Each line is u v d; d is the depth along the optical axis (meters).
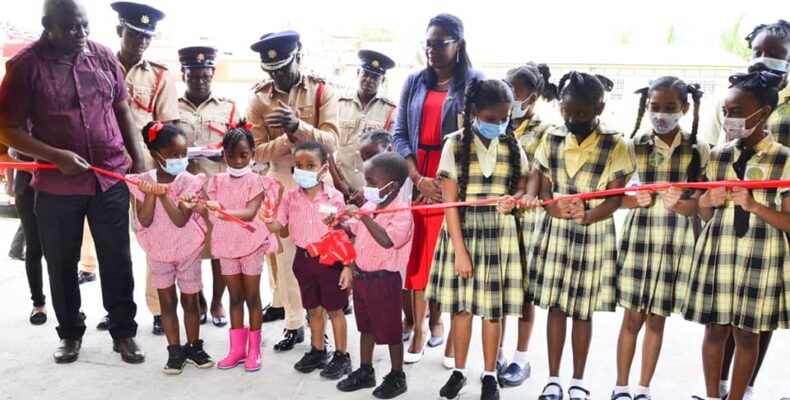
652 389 2.83
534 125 2.93
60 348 3.09
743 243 2.26
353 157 3.82
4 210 6.33
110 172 2.85
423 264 3.04
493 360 2.61
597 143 2.45
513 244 2.54
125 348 3.07
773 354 3.22
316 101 3.29
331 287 2.84
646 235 2.46
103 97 2.95
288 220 2.94
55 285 2.99
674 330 3.56
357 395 2.74
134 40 3.39
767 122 2.49
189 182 2.93
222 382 2.86
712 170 2.36
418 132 3.09
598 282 2.48
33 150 2.76
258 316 2.97
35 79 2.74
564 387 2.84
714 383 2.48
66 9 2.65
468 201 2.54
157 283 2.90
